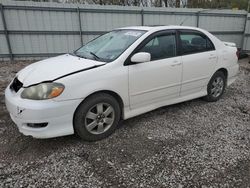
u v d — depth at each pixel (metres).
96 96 3.09
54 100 2.76
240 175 2.54
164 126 3.67
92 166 2.67
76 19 10.03
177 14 11.51
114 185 2.38
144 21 11.05
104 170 2.61
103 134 3.25
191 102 4.75
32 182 2.41
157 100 3.78
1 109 4.22
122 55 3.29
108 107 3.24
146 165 2.70
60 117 2.84
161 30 3.78
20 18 9.31
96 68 3.07
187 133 3.46
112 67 3.17
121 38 3.76
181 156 2.87
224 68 4.74
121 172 2.57
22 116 2.77
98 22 10.38
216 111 4.32
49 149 3.00
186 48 4.06
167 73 3.74
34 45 9.83
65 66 3.15
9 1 8.97
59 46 10.16
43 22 9.64
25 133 2.85
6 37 9.34
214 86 4.71
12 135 3.32
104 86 3.08
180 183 2.41
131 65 3.33
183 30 4.07
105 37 4.11
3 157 2.82
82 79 2.93
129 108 3.48
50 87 2.77
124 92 3.31
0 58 9.58
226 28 12.80
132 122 3.79
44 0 13.58
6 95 3.12
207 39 4.44
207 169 2.63
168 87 3.83
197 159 2.81
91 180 2.45
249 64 9.86
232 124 3.78
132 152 2.96
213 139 3.29
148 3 16.91
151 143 3.17
